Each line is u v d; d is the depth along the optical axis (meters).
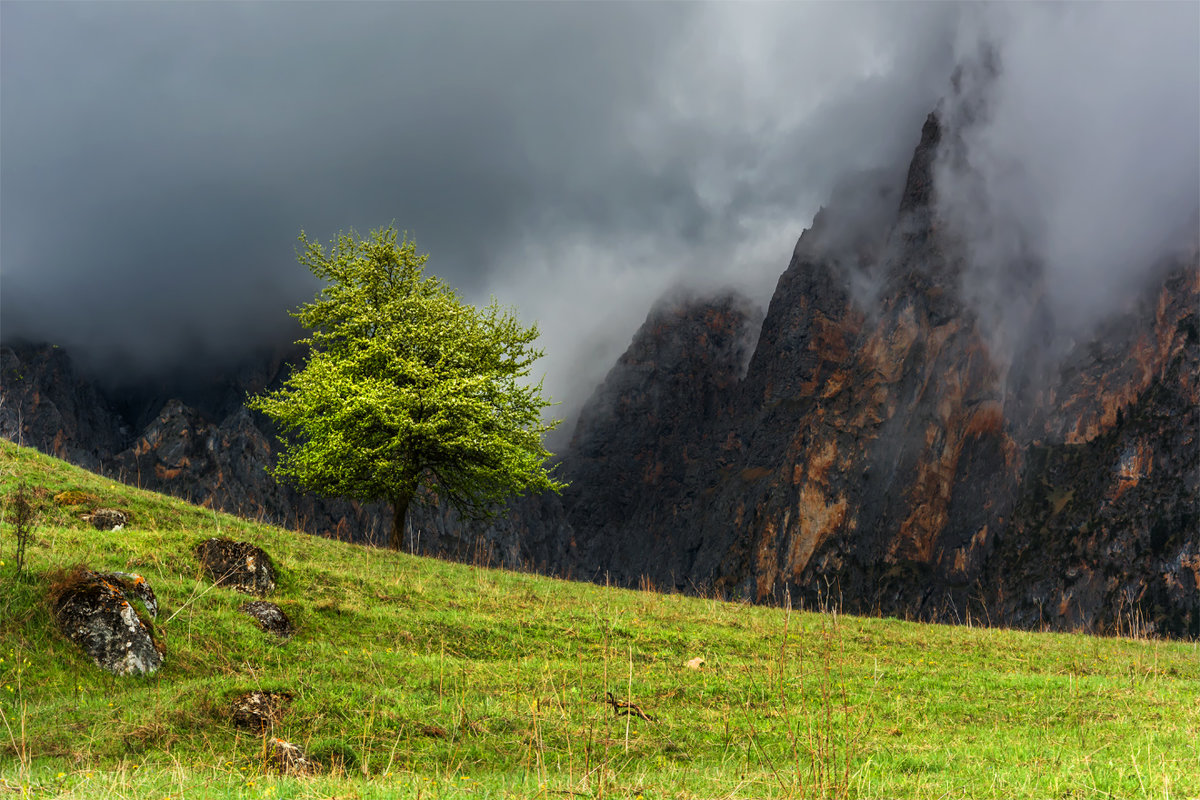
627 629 23.42
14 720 12.59
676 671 19.78
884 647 24.67
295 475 36.62
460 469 35.94
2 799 8.62
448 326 36.22
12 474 25.42
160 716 13.05
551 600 26.27
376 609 21.88
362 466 34.41
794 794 10.18
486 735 13.86
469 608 23.80
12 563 16.23
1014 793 10.74
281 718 13.57
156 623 16.62
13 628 14.67
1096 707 17.94
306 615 20.16
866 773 11.66
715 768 12.57
